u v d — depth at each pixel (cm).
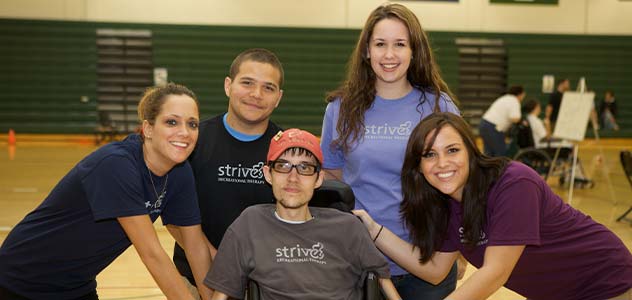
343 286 245
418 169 249
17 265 252
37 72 1619
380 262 249
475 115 1745
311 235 247
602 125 1736
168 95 237
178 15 1650
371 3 1697
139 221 235
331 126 296
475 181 237
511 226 229
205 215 288
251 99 274
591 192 971
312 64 1689
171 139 235
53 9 1619
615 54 1767
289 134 249
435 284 275
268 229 247
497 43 1739
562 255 248
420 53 278
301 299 237
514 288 274
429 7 1716
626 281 248
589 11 1759
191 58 1656
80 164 240
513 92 1065
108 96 1647
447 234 261
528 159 999
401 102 283
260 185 285
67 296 266
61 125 1627
